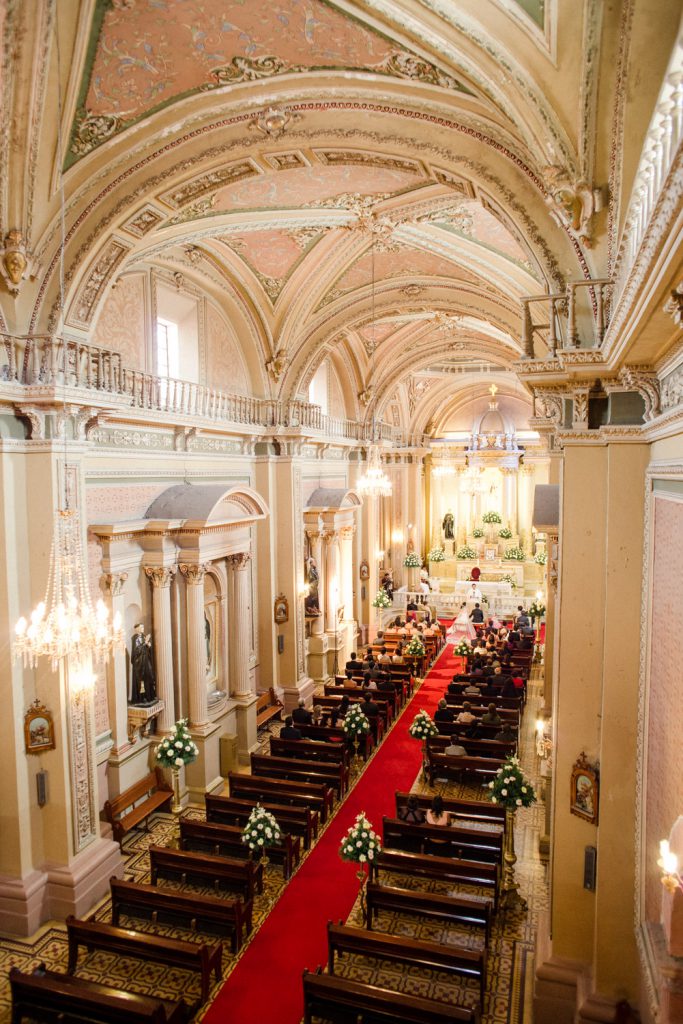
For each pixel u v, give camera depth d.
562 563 7.83
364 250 14.36
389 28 6.41
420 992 8.13
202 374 14.82
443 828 10.45
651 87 5.25
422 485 35.38
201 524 12.69
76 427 9.86
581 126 6.33
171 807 12.80
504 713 15.95
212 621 14.95
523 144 7.15
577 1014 7.21
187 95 7.92
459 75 6.68
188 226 10.98
